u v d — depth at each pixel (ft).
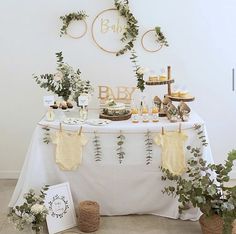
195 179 9.45
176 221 10.09
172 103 11.06
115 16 11.95
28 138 12.76
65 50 12.18
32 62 12.26
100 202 10.21
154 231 9.59
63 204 9.66
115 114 10.52
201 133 9.87
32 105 12.55
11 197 11.41
